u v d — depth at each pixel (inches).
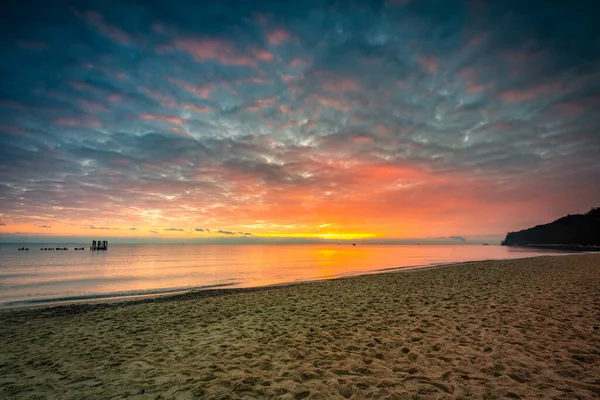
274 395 153.8
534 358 191.3
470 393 149.7
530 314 299.7
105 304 488.4
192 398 153.1
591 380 159.9
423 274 718.5
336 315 331.3
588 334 235.8
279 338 253.3
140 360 213.6
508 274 649.0
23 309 447.2
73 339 280.4
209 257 2347.4
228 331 283.3
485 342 224.4
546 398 143.5
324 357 205.2
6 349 253.1
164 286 743.7
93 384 175.8
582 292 410.3
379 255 2578.7
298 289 552.1
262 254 2960.1
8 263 1611.7
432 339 235.3
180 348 238.2
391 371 178.7
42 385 177.2
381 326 278.5
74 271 1164.5
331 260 1851.6
